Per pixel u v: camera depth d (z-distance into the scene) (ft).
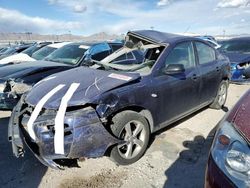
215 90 16.75
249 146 5.34
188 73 13.60
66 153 9.10
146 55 12.96
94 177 10.19
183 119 16.25
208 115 17.01
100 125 9.37
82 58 19.83
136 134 10.97
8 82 16.20
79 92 9.86
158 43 12.85
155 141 13.15
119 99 10.11
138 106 10.96
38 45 34.68
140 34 13.14
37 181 10.00
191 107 14.47
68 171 10.63
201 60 15.14
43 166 11.02
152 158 11.51
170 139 13.41
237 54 27.81
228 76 17.85
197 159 11.44
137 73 11.52
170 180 9.94
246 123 5.82
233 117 6.24
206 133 14.20
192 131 14.46
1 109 16.48
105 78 10.97
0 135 14.21
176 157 11.61
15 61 24.89
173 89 12.53
